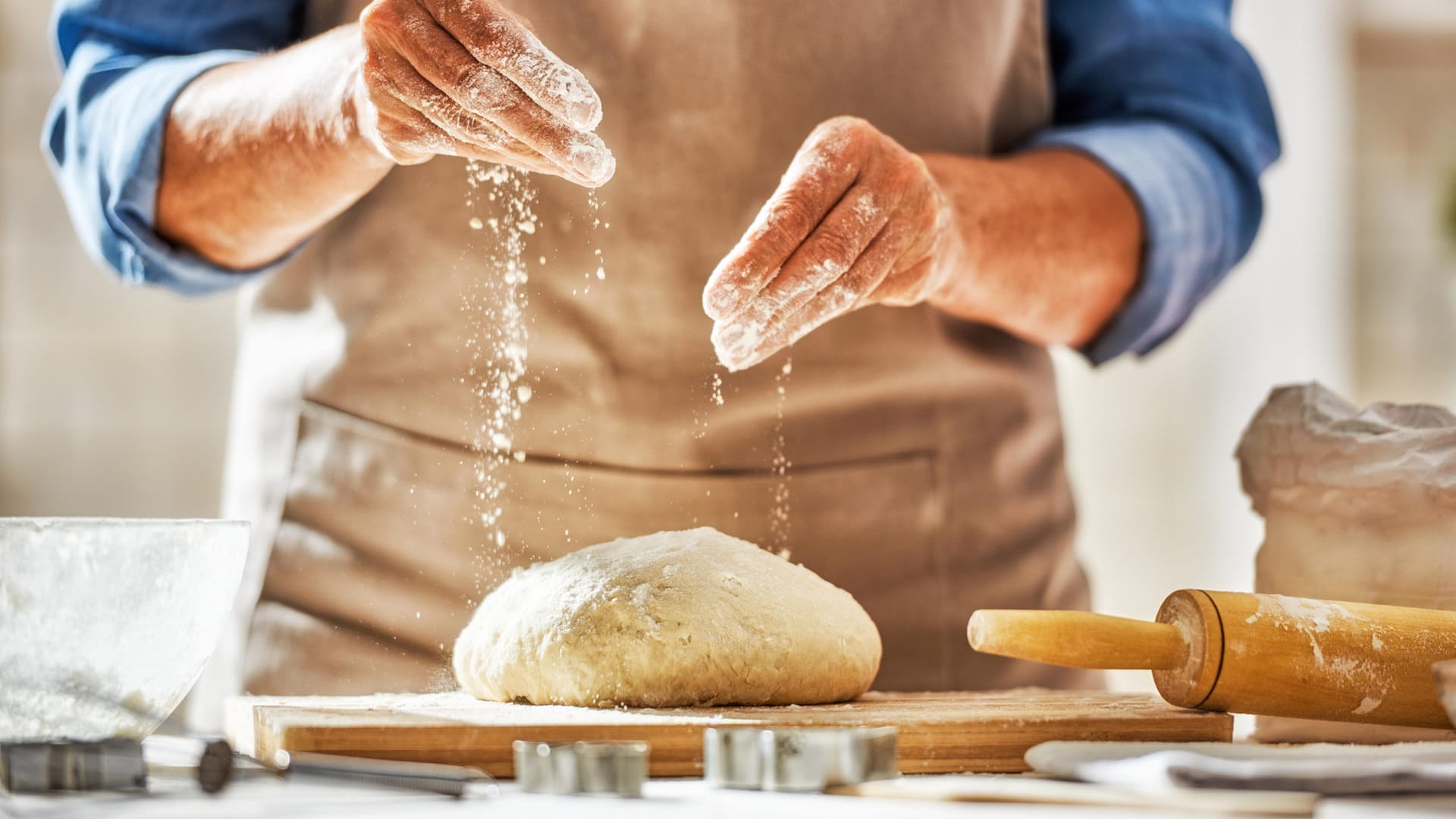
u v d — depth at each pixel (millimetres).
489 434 1569
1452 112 3719
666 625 1268
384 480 1575
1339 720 1226
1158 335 1750
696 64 1564
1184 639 1229
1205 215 1700
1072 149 1688
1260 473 1333
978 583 1634
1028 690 1401
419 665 1552
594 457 1567
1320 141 3221
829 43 1589
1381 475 1281
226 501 1704
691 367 1567
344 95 1439
